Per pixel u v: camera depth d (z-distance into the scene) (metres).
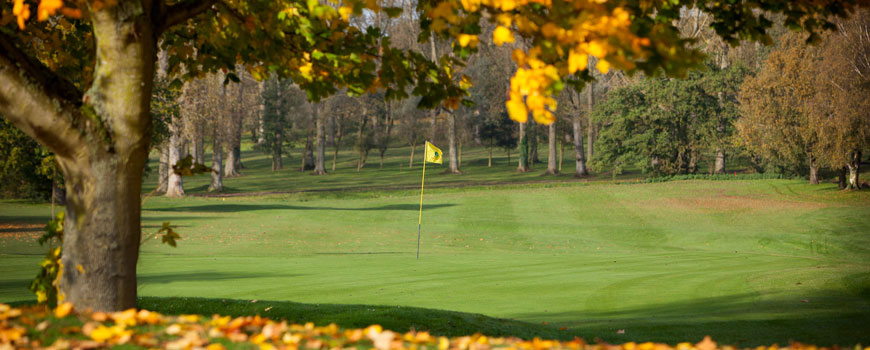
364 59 6.62
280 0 5.89
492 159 89.25
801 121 41.81
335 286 13.13
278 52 6.45
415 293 12.27
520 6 4.41
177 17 6.01
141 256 19.52
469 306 10.92
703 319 9.43
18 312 4.84
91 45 6.69
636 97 57.72
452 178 69.62
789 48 43.72
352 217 35.88
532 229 32.41
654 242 29.02
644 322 9.22
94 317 4.95
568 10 4.11
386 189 59.25
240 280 14.03
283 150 86.12
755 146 46.72
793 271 13.63
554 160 71.12
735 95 56.06
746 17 6.27
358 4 5.10
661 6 5.48
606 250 26.50
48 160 27.41
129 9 5.33
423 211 38.81
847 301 10.66
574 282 13.47
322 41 6.44
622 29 3.97
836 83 39.06
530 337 7.92
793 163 47.56
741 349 7.30
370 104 90.75
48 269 5.84
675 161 57.97
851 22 37.44
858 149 40.78
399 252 23.73
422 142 82.62
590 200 42.91
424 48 65.19
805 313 9.75
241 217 35.22
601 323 9.19
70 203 5.59
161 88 36.84
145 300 9.48
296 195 54.75
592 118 60.44
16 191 42.53
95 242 5.52
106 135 5.42
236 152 84.12
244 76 66.69
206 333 4.82
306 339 4.83
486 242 27.80
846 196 41.25
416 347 4.67
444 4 4.64
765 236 28.33
